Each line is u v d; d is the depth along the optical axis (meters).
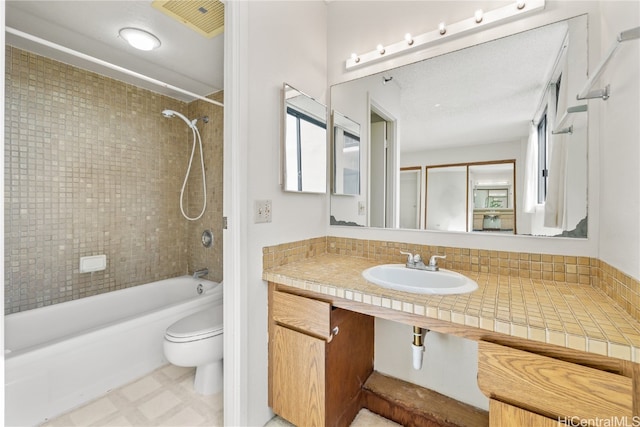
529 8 1.19
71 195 2.04
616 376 0.66
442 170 1.44
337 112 1.75
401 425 1.37
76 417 1.42
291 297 1.25
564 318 0.78
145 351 1.78
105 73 2.17
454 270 1.39
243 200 1.22
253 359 1.29
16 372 1.31
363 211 1.67
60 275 1.99
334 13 1.77
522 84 1.25
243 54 1.20
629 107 0.80
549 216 1.18
